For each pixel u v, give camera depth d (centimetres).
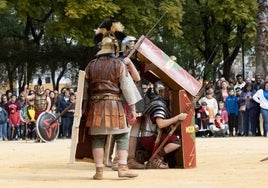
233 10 4122
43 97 2578
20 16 3628
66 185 852
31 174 1040
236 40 4688
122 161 946
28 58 4650
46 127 2239
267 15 3253
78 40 3462
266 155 1409
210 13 4559
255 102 2655
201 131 2662
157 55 1127
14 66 4684
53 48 4653
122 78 925
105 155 1145
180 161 1151
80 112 925
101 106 917
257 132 2686
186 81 1138
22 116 2778
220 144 1906
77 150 965
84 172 1079
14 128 2775
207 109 2662
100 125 916
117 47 953
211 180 894
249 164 1179
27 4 3575
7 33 4619
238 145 1841
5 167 1182
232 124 2730
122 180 919
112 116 916
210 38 4700
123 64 930
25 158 1411
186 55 5131
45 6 3628
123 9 3553
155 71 1156
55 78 5347
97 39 964
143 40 1103
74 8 3328
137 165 1129
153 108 1134
